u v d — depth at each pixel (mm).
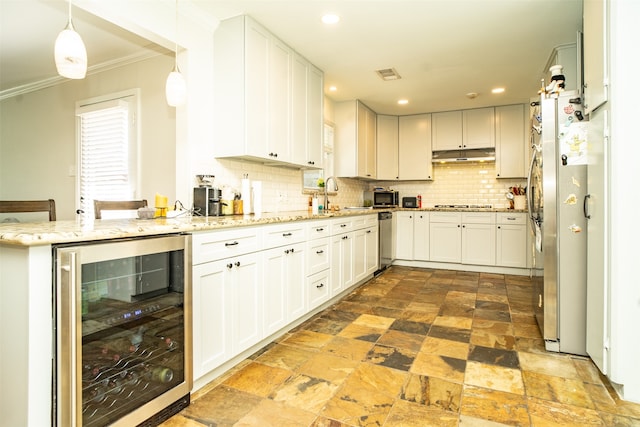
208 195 2508
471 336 2568
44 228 1396
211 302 1866
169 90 1970
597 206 1906
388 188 5961
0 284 1252
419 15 2615
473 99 4727
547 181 2311
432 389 1843
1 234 1171
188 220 2057
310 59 3412
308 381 1931
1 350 1249
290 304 2596
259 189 2896
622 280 1697
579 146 2215
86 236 1271
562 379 1944
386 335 2590
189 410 1674
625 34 1653
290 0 2416
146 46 3047
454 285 4113
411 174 5539
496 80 3992
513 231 4648
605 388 1848
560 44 3088
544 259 2322
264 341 2393
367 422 1570
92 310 1316
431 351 2312
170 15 2377
